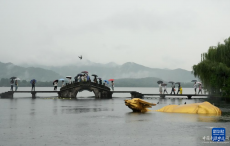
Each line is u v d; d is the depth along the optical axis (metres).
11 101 63.12
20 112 38.16
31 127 25.42
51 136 21.44
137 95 80.62
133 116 32.78
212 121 28.03
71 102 59.84
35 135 21.83
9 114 35.72
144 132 22.83
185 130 23.52
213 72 70.06
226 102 58.34
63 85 83.38
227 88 67.50
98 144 18.92
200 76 72.00
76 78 83.50
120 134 22.09
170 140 20.00
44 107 46.28
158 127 25.02
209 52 72.94
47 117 32.50
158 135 21.66
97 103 56.44
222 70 67.06
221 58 70.75
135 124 26.78
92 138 20.72
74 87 79.06
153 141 19.73
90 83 79.44
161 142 19.45
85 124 27.06
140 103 38.06
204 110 34.53
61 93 80.19
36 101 63.31
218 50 71.31
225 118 30.03
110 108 44.41
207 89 73.38
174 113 35.22
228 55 70.69
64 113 36.75
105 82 86.38
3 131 23.45
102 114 35.34
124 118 31.09
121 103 56.41
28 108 44.38
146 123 27.27
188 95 76.69
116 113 36.44
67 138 20.75
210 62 71.56
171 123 27.06
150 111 38.06
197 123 26.88
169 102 60.72
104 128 24.77
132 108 37.78
